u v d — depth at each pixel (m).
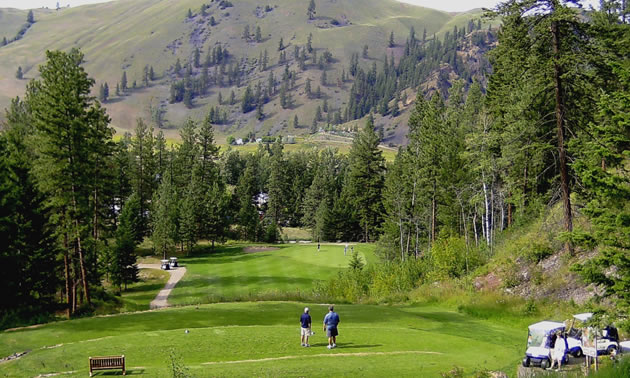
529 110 39.22
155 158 118.62
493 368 20.61
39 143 43.97
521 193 47.62
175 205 96.94
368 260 77.56
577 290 31.70
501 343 26.44
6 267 40.81
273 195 139.75
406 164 80.19
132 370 19.00
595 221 19.92
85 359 20.94
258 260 81.94
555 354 20.77
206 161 121.75
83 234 45.50
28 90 68.88
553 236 36.69
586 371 19.16
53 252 45.50
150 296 60.41
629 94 19.62
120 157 102.00
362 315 34.44
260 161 185.50
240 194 137.00
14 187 43.94
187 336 24.67
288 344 23.58
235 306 37.47
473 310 35.75
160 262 87.00
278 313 33.88
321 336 25.81
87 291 47.53
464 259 45.38
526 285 35.47
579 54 30.48
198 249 100.06
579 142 30.06
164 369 19.11
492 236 51.53
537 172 46.16
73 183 44.38
